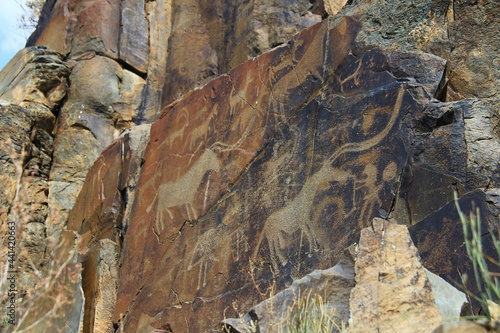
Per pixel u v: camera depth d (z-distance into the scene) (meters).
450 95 5.45
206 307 5.50
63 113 10.16
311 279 3.56
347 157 5.06
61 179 9.61
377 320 2.92
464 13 5.64
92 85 10.30
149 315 6.09
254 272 5.27
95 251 7.19
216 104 6.68
